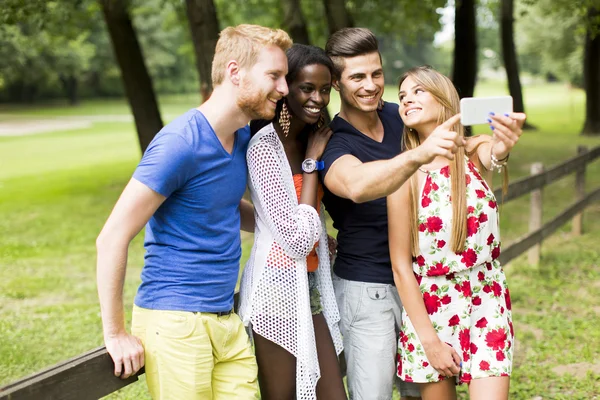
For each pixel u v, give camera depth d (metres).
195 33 9.80
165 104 55.66
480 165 2.90
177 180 2.24
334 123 2.96
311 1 18.06
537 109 39.88
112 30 13.48
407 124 2.78
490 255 2.80
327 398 2.72
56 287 7.62
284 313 2.58
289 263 2.58
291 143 2.79
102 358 2.26
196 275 2.34
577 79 44.09
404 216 2.74
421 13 15.77
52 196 14.23
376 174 2.34
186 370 2.31
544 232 7.30
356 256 2.96
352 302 2.95
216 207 2.35
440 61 82.62
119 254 2.20
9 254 9.13
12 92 61.59
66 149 25.23
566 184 13.22
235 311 2.80
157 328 2.32
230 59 2.31
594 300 6.44
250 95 2.30
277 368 2.64
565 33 36.69
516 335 5.58
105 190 14.83
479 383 2.76
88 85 68.00
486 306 2.81
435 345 2.73
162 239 2.36
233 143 2.44
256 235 2.67
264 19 21.25
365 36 2.86
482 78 96.00
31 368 5.25
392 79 77.94
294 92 2.67
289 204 2.51
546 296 6.55
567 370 4.92
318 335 2.74
